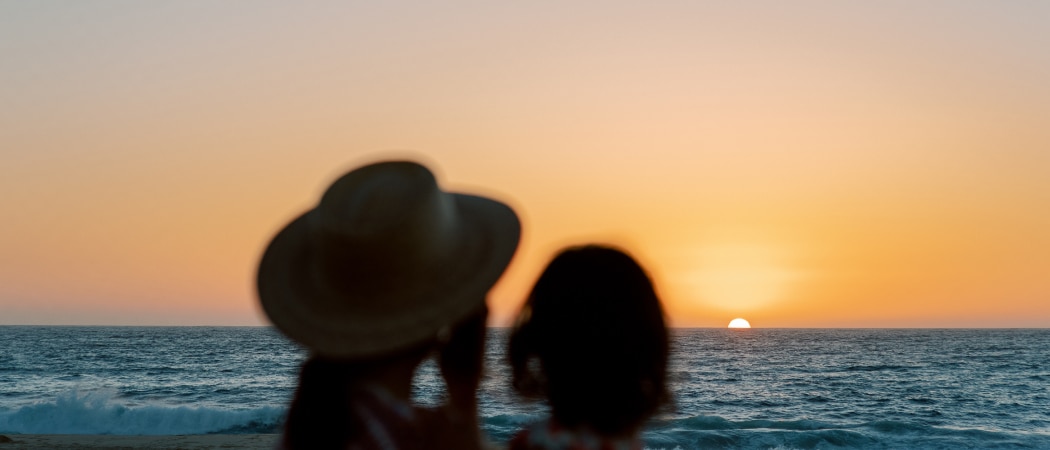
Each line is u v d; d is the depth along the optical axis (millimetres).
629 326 1668
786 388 45844
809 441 20438
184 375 53125
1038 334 177750
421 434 1673
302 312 1704
